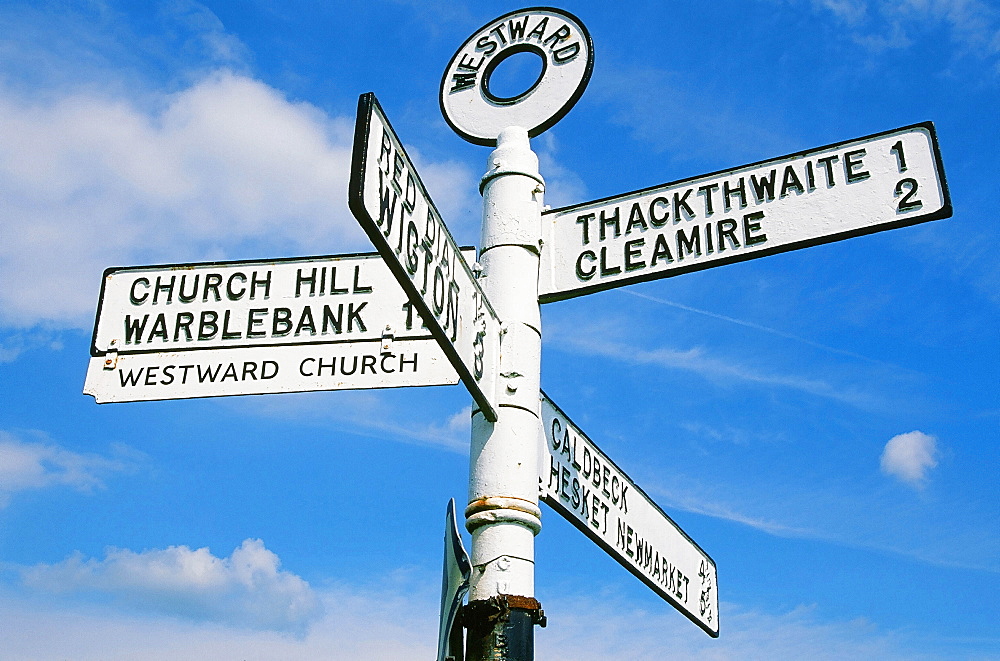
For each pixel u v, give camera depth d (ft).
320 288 13.75
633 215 14.35
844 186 13.53
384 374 13.05
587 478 14.87
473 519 12.35
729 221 13.87
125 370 13.65
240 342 13.55
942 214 12.91
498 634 11.37
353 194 8.86
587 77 14.88
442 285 10.96
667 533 17.52
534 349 13.48
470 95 15.75
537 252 14.21
